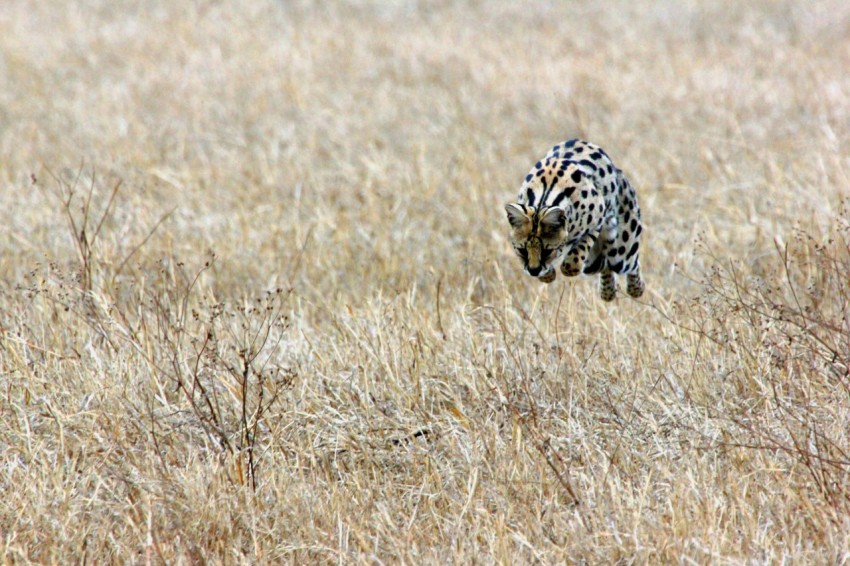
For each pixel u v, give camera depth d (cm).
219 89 3628
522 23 4519
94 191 2733
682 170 2770
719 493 1443
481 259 2266
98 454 1580
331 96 3528
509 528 1388
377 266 2294
